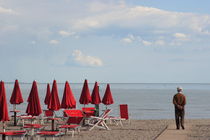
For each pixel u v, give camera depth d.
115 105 41.16
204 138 11.80
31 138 11.86
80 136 12.98
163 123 17.62
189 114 29.91
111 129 15.12
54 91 13.75
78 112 15.06
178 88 13.94
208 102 49.38
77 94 75.19
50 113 16.75
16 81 16.36
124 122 18.12
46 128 15.55
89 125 15.98
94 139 12.18
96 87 17.14
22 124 17.02
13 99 16.28
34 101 11.90
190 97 67.56
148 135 13.04
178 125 13.94
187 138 11.76
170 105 41.38
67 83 14.91
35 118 16.55
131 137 12.55
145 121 18.69
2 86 10.00
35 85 12.01
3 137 10.33
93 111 16.91
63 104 14.71
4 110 9.93
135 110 33.25
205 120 18.91
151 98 60.25
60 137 12.62
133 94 81.12
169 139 11.19
